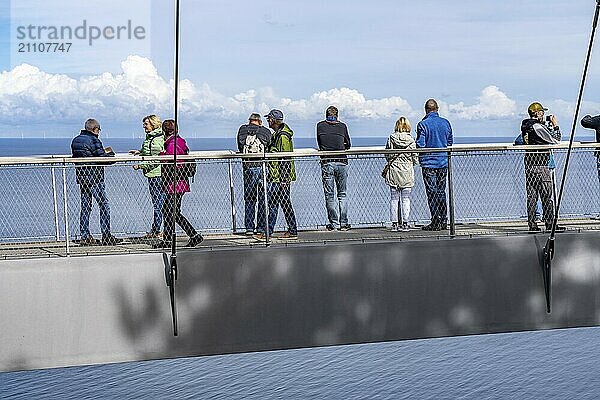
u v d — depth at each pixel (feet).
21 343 41.70
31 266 41.83
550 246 45.83
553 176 48.29
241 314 43.55
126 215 48.96
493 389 48.24
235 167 50.34
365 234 48.08
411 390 47.67
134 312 42.68
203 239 47.73
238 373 51.75
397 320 44.86
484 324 45.75
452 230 46.50
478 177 49.39
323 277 44.19
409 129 50.31
